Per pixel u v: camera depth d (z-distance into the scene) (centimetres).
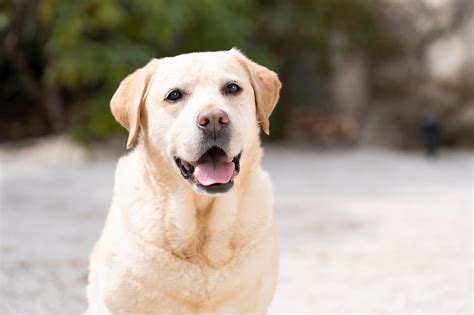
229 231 359
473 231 839
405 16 2062
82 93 1778
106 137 1611
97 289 388
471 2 2023
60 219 917
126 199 376
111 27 1517
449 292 591
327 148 1814
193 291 356
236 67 397
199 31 1596
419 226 877
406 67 2083
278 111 1920
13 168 1360
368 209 999
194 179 353
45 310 550
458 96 2008
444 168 1489
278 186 1210
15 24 1625
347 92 2062
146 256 356
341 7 1852
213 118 350
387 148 1888
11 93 2002
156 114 380
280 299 585
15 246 754
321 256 735
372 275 656
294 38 1870
